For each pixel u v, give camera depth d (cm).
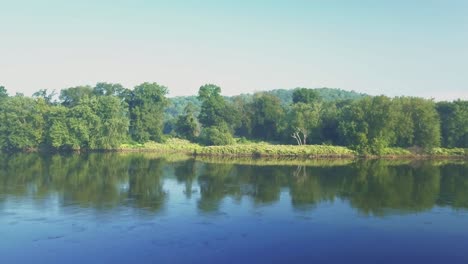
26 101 11031
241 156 9756
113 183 5481
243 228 3484
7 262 2677
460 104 10881
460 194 4978
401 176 6438
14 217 3675
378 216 3928
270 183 5675
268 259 2816
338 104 13962
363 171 7006
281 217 3853
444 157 9969
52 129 10375
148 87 12162
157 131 11938
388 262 2820
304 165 7894
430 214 4009
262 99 13225
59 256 2784
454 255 2955
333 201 4550
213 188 5244
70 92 13000
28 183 5347
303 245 3102
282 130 11762
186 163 8062
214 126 11750
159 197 4641
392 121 9869
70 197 4541
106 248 2942
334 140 11069
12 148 11094
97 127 10519
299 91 14538
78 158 8831
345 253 2958
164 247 2988
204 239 3178
